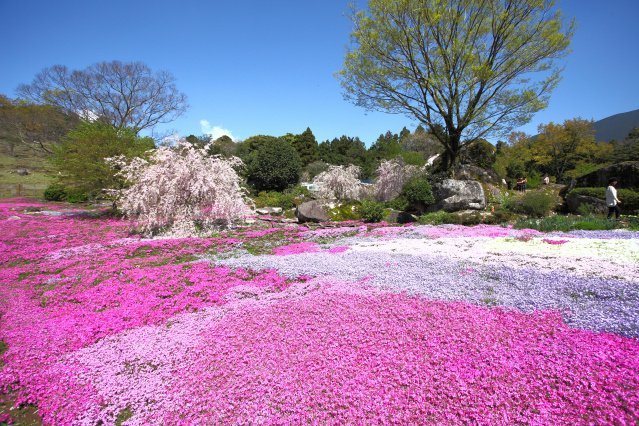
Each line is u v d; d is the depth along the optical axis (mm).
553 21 19609
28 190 39000
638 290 5562
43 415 4355
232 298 7500
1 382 4859
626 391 3508
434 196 20609
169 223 16547
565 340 4434
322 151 77500
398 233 13820
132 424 3943
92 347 5645
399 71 22172
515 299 5777
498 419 3420
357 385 4062
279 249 12273
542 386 3746
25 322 6734
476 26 20844
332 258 9680
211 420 3848
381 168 25562
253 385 4277
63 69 39969
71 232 17219
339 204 21406
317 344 4988
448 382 3953
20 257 12398
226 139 74625
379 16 21266
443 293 6277
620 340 4309
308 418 3723
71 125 44688
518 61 21062
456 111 22062
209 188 16406
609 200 15445
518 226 13594
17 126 42781
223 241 14133
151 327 6250
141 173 16375
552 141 49594
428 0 20391
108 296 8102
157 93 43781
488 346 4484
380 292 6578
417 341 4805
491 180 25062
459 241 11039
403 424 3520
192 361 4988
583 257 7820
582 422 3279
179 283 8797
